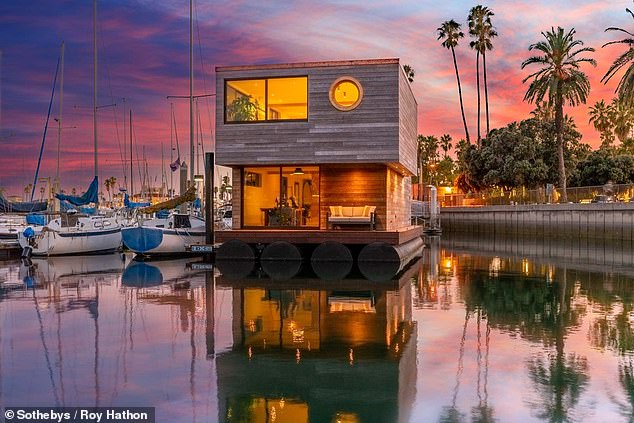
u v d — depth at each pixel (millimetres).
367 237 21094
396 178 25781
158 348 9164
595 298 14289
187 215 28375
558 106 44312
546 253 29547
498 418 6211
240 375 7750
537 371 7871
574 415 6277
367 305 13203
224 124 22016
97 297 14297
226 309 12617
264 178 23234
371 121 20938
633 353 8812
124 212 34406
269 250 21781
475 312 12344
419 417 6262
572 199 43062
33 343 9477
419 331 10430
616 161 50125
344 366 8180
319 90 21312
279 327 10758
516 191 50062
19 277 18781
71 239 27391
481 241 41312
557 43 43906
